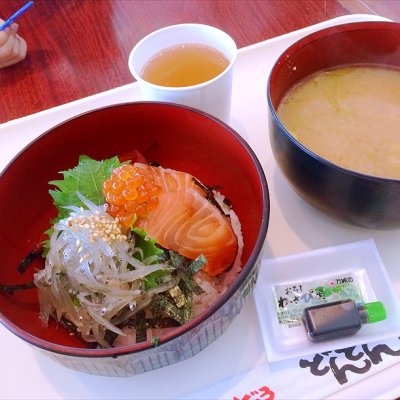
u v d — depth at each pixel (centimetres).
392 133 29
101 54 45
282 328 27
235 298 23
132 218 27
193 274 27
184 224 28
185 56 35
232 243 29
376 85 32
